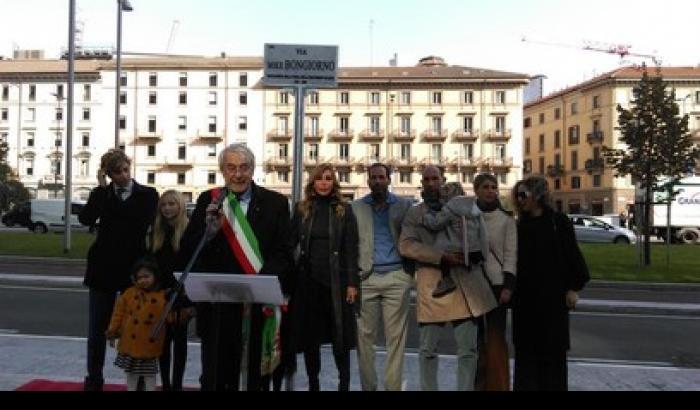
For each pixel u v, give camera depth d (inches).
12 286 540.1
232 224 165.6
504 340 211.9
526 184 207.5
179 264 170.4
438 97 3262.8
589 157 3302.2
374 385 223.1
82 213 220.2
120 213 217.5
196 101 3383.4
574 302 207.2
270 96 3344.0
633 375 272.5
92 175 3442.4
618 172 854.5
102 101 3440.0
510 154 3203.7
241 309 170.9
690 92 3107.8
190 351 308.5
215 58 3457.2
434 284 207.5
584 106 3353.8
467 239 204.1
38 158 3508.9
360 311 211.9
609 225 1425.9
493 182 212.5
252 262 164.7
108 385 230.5
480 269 207.3
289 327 210.7
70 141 855.1
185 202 219.1
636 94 837.8
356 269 211.0
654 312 470.0
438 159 3255.4
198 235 168.2
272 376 213.2
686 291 602.5
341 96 3307.1
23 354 285.6
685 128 815.7
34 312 417.7
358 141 3289.9
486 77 3201.3
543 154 3782.0
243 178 167.8
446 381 252.5
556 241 205.6
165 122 3398.1
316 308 212.4
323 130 3304.6
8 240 987.9
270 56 455.2
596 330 400.8
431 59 3651.6
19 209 1685.5
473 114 3235.7
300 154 456.4
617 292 589.0
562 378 204.8
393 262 220.8
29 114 3518.7
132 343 208.2
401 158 3275.1
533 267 205.3
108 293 219.9
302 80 455.8
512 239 207.0
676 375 273.6
